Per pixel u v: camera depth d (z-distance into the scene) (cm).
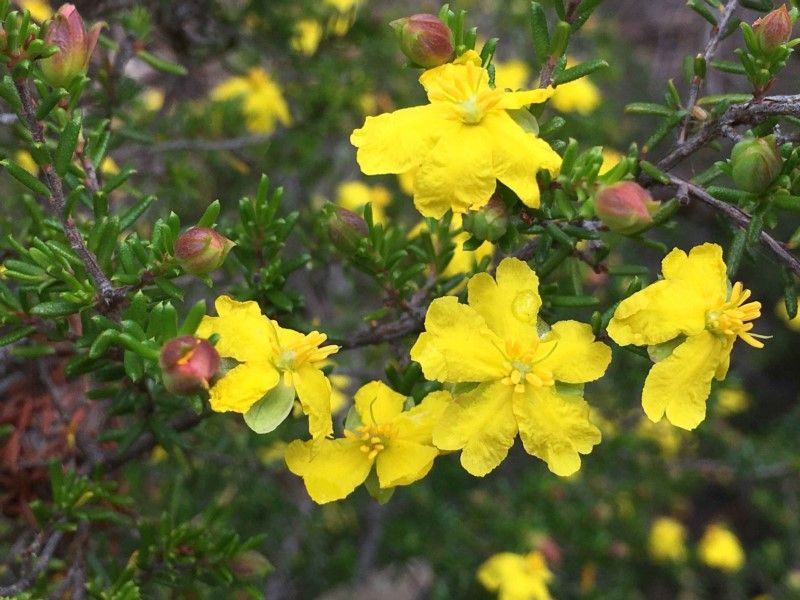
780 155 13
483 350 13
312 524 29
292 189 31
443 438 13
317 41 28
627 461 33
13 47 13
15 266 14
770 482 39
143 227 26
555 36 14
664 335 13
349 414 14
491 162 13
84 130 17
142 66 31
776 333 44
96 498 17
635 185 12
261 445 24
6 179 24
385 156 13
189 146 25
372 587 42
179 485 18
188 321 12
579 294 15
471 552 30
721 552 35
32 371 19
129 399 16
